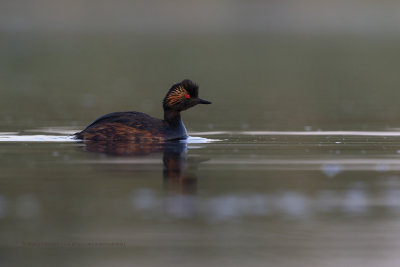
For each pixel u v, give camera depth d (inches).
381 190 480.4
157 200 450.9
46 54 2341.3
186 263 343.6
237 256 353.4
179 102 706.8
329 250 360.8
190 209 431.8
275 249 363.9
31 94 1298.0
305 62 2116.1
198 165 568.4
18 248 363.9
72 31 3590.1
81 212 422.9
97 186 487.2
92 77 1695.4
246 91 1374.3
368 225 400.8
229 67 1967.3
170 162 579.2
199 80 1606.8
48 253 356.5
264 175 530.3
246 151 646.5
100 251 359.6
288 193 472.1
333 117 954.7
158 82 1569.9
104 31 3617.1
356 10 5088.6
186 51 2539.4
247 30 3774.6
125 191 473.1
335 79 1631.4
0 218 410.0
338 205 442.0
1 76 1695.4
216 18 4729.3
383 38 3090.6
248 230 392.8
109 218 412.2
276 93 1332.4
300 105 1119.6
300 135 770.2
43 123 878.4
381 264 342.3
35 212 423.5
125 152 627.5
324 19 4635.8
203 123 893.8
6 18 4215.1
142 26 4124.0
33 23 4094.5
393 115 973.2
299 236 382.6
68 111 1032.8
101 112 1024.2
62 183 496.1
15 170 541.6
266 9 5177.2
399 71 1823.3
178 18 4744.1
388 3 5241.1
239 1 5354.3
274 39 3102.9
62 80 1614.2
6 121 896.9
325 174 534.9
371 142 712.4
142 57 2299.5
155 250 361.7
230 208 433.7
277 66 1996.8
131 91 1370.6
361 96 1267.2
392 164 576.1
